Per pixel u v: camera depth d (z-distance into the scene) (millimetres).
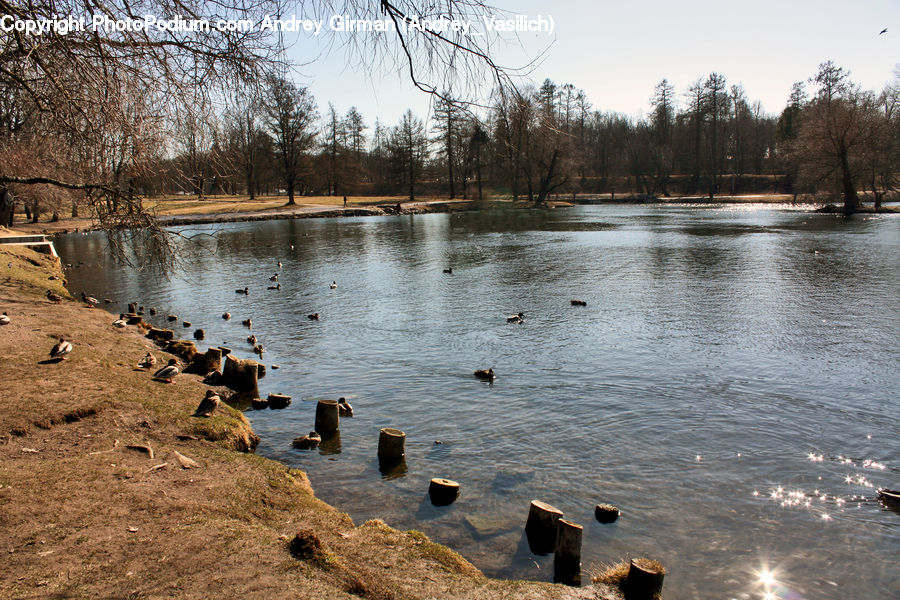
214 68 7508
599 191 121188
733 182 109375
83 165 9562
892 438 8961
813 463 8195
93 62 7707
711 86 97000
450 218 71375
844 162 60281
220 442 8305
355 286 23984
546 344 14555
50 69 7684
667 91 107812
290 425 9734
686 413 10031
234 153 9195
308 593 4504
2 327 12992
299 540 5184
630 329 15914
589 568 5871
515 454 8547
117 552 4859
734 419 9750
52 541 4953
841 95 64688
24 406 8203
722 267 26984
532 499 7281
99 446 7316
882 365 12414
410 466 8195
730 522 6746
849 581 5707
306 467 8164
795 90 105250
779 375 11945
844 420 9664
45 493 5836
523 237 44781
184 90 7801
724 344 14281
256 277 26969
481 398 10906
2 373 9703
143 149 8609
